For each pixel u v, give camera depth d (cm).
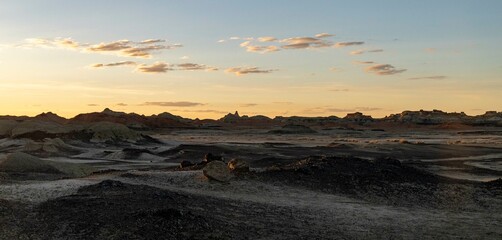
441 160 6512
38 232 1797
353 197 3008
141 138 10369
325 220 2325
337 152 7725
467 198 3114
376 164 3862
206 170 3089
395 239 2036
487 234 2172
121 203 2217
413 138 14788
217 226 1986
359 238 2028
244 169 3359
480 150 8431
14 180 3231
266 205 2578
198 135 17400
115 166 5228
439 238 2077
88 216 1975
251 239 1884
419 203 2956
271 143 10531
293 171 3441
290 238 1950
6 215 1961
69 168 4194
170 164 5628
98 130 9794
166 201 2330
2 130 9106
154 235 1773
